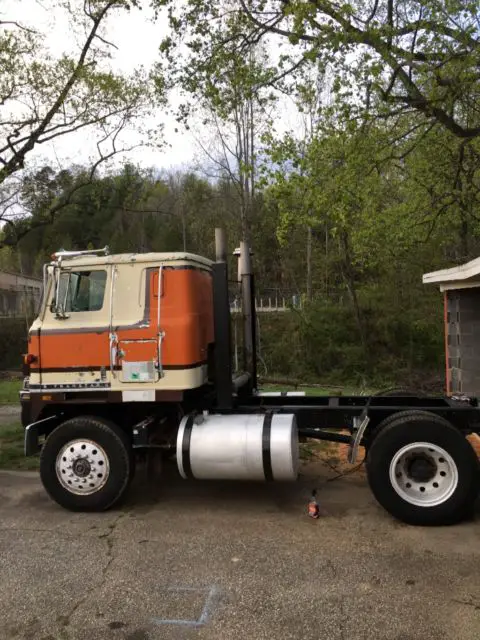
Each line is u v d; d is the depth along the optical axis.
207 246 31.03
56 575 4.12
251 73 9.79
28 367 5.81
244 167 10.31
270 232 28.41
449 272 8.93
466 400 5.97
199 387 5.71
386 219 14.20
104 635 3.33
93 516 5.43
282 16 9.59
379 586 3.83
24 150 11.83
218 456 5.25
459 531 4.82
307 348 20.66
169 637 3.30
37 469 7.27
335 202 9.85
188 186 35.19
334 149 9.56
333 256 21.38
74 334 5.59
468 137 9.73
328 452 7.62
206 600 3.71
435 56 8.17
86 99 11.88
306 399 6.46
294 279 26.77
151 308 5.50
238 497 5.91
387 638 3.22
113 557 4.42
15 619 3.53
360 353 19.67
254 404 6.51
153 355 5.44
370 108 9.18
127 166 16.36
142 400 5.46
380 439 5.06
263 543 4.65
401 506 4.97
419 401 6.23
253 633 3.31
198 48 10.23
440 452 4.96
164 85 10.63
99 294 5.64
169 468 7.02
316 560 4.29
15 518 5.41
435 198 13.70
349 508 5.48
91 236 43.94
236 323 7.33
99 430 5.49
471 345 9.75
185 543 4.68
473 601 3.60
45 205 14.23
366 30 8.02
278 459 5.16
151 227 41.69
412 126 10.84
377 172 10.76
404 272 19.72
